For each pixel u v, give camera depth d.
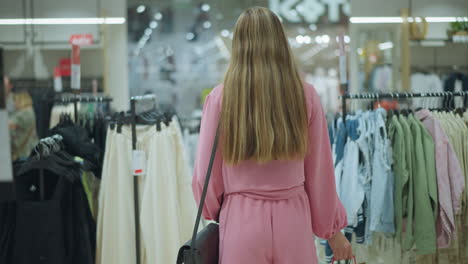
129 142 2.15
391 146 2.36
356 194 2.29
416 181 2.28
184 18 6.20
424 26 4.81
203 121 1.40
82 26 5.32
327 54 5.84
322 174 1.44
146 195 2.09
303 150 1.33
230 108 1.32
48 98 3.71
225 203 1.39
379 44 5.26
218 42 6.29
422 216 2.26
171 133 2.18
